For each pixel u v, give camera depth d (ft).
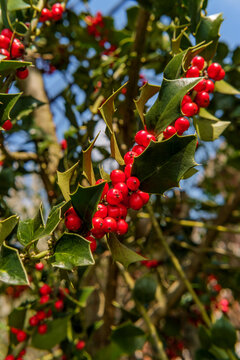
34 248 0.87
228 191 3.47
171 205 2.62
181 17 1.34
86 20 2.30
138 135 0.93
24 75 1.07
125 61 1.77
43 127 2.22
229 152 3.29
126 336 1.85
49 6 1.44
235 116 2.12
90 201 0.82
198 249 2.47
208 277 2.99
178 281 2.61
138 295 2.00
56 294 1.69
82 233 0.86
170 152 0.87
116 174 0.90
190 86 0.90
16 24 1.17
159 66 2.07
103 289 2.48
